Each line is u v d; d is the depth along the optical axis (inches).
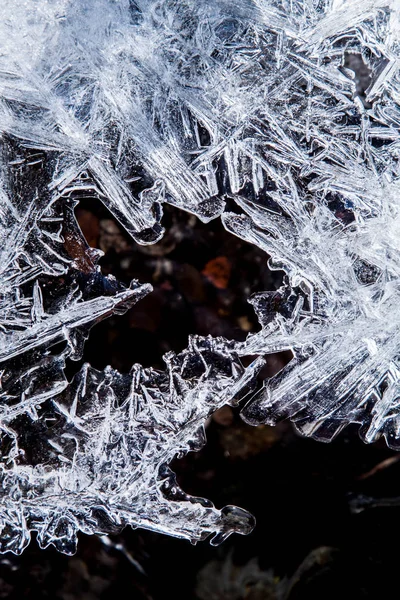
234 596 24.6
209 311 25.4
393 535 24.6
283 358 25.0
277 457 25.4
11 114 23.0
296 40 23.4
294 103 23.3
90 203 25.0
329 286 23.3
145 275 25.3
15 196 23.0
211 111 23.2
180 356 23.5
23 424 23.2
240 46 23.3
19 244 23.1
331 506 25.0
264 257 25.2
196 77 23.3
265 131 23.3
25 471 23.2
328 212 23.3
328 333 23.4
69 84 23.1
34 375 23.2
